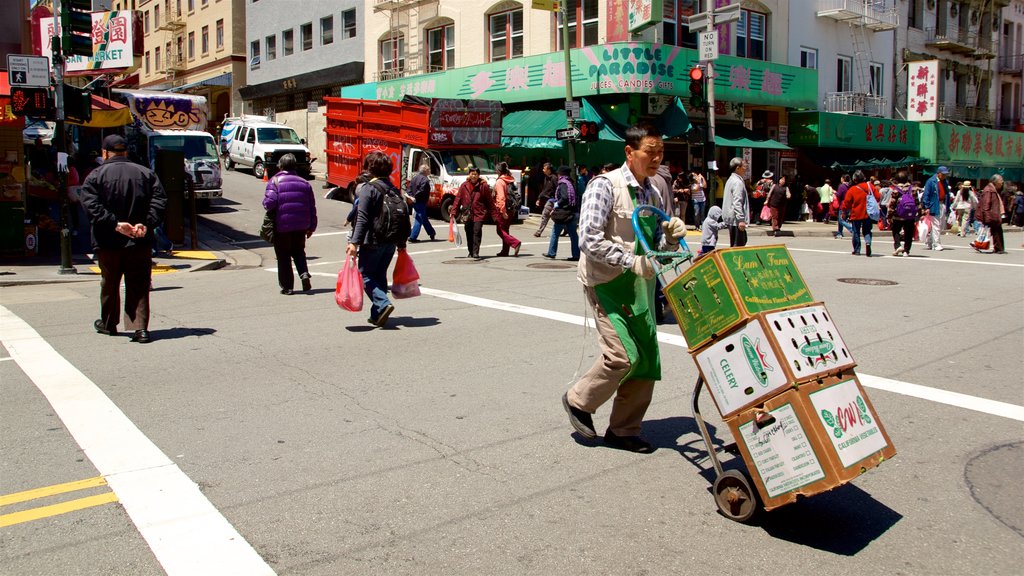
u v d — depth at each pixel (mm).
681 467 4492
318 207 25016
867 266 14086
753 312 3678
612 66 24453
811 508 3984
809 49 31422
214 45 49062
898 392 5965
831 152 32125
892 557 3475
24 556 3385
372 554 3441
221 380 6227
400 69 34875
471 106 22891
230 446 4742
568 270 13047
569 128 21109
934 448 4809
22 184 14844
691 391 5973
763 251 3963
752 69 27438
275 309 9461
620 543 3578
